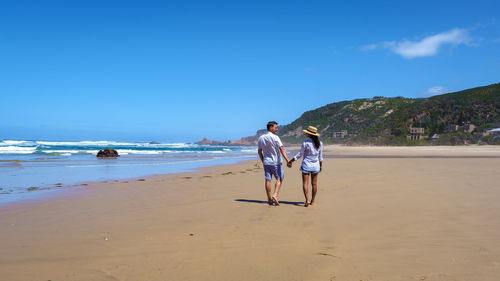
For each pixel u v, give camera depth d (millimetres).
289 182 8016
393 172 9875
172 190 6754
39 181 8164
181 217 4254
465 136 96562
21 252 2814
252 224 3840
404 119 124812
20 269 2410
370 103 176250
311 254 2705
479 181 7438
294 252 2766
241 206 5035
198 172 11016
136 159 18906
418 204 4867
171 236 3324
